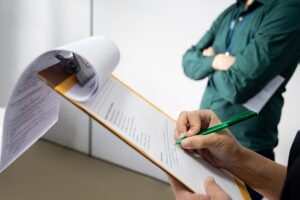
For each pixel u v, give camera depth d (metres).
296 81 0.77
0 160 0.28
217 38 0.87
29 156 1.26
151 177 1.22
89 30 1.12
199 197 0.33
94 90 0.32
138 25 1.01
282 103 0.80
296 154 0.32
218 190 0.35
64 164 1.25
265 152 0.86
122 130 0.34
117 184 1.15
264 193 0.49
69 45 0.33
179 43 0.95
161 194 1.12
